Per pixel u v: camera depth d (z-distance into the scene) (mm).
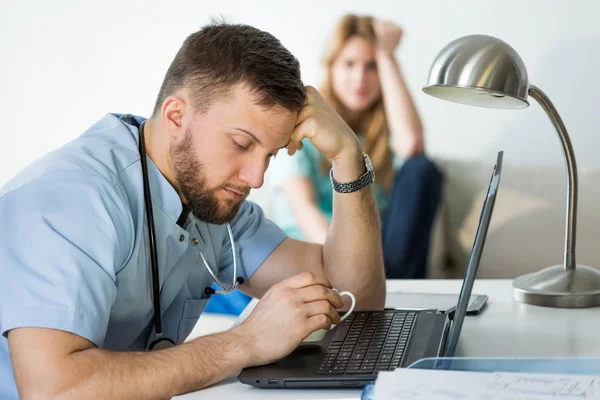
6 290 973
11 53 2947
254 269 1461
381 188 2783
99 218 1036
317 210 2734
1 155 2990
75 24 2928
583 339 1056
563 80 2705
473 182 2771
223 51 1097
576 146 2703
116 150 1156
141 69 2932
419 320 1087
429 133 2789
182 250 1237
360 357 943
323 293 1005
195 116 1116
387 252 2760
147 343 1279
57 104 2965
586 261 2701
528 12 2707
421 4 2773
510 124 2738
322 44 2844
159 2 2898
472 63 1139
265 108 1080
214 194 1143
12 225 1009
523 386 714
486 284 1522
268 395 883
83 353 937
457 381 738
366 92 2803
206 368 937
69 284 970
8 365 1101
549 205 2730
